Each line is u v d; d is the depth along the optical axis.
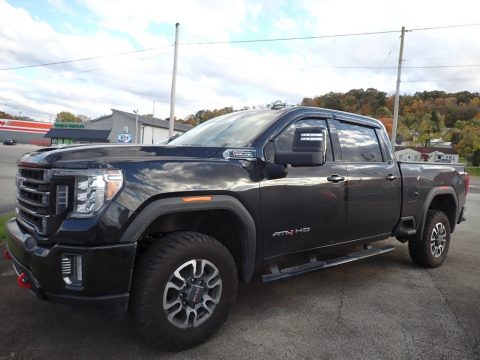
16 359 2.72
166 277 2.74
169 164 2.85
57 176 2.58
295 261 4.12
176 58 26.17
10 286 4.04
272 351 2.97
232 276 3.10
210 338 3.10
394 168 4.65
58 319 3.34
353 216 4.09
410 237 5.09
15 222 3.19
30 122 92.19
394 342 3.19
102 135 67.12
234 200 3.09
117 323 3.30
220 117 4.42
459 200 5.76
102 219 2.51
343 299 4.08
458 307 3.98
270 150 3.44
